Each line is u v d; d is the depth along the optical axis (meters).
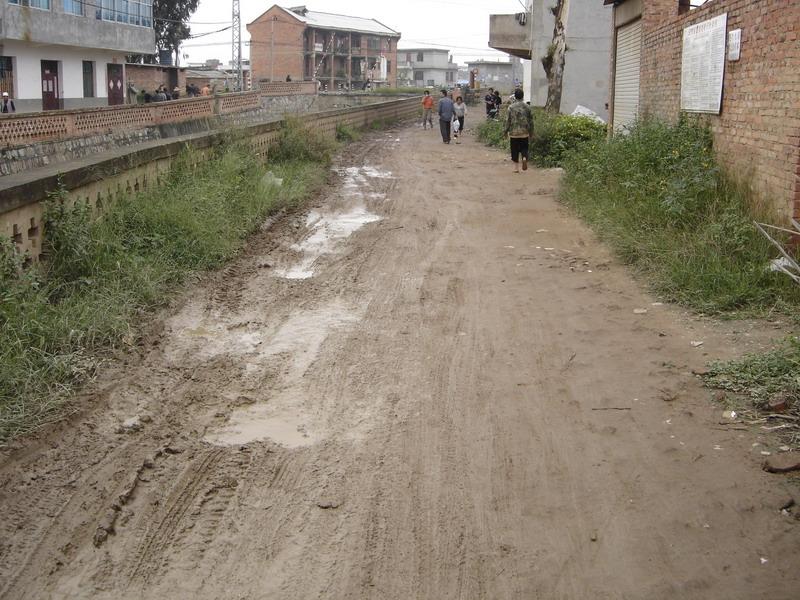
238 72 57.91
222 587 3.71
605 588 3.70
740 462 4.75
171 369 6.32
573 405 5.63
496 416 5.48
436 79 114.94
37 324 6.20
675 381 5.95
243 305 8.05
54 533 4.10
